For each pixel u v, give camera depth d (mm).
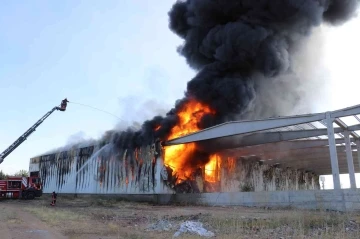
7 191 40688
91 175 44000
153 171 34844
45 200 39594
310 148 37875
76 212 22812
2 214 20812
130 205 30812
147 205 30953
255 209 23984
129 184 37562
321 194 22516
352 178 26844
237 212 21312
